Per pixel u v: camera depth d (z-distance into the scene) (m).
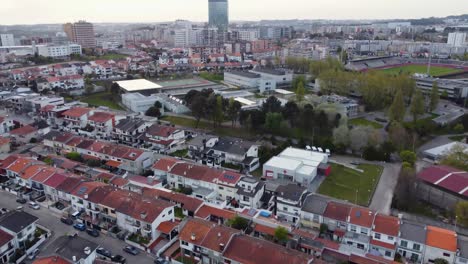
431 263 67.88
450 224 81.81
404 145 123.06
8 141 120.94
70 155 112.62
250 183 88.69
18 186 96.75
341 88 189.38
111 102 191.88
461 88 186.25
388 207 89.44
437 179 90.81
